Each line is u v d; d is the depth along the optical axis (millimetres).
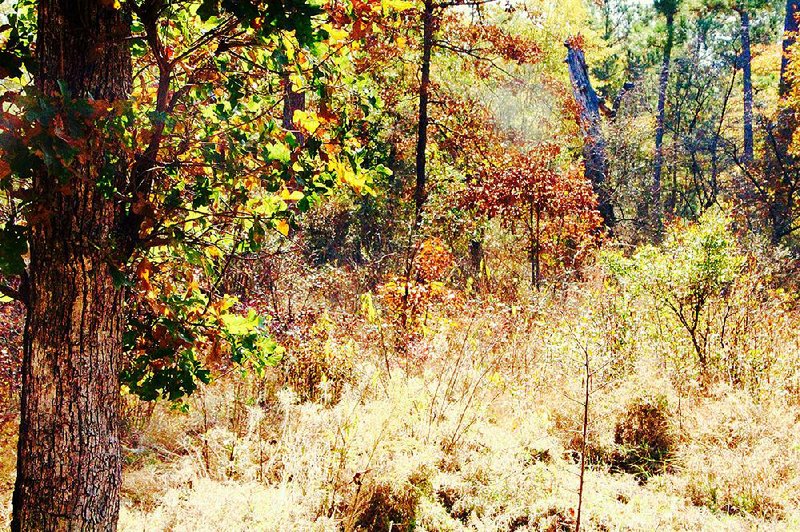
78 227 2633
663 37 27875
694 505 4785
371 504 4359
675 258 7145
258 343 3725
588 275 8891
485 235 11875
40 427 2701
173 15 3326
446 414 5223
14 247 2537
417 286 7730
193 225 3320
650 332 6953
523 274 11062
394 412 5035
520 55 12734
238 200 3324
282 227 3271
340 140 3270
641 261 7367
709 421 5383
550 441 5281
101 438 2812
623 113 23188
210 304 3605
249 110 3627
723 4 25469
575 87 17844
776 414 5395
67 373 2693
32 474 2723
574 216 11250
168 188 3326
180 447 5016
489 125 12703
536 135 15898
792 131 20141
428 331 6832
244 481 4180
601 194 16391
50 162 2203
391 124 12898
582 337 5781
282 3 2543
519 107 16016
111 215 2744
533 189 10945
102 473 2830
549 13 19703
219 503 3619
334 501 4184
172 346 3254
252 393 5590
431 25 11570
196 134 3279
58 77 2641
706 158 25578
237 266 6145
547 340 6492
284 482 4070
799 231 18219
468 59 13508
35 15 3277
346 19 3143
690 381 6055
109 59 2730
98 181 2559
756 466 4793
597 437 5539
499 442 4945
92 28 2648
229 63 3609
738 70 32688
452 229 11211
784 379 6160
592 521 4379
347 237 12297
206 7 2531
